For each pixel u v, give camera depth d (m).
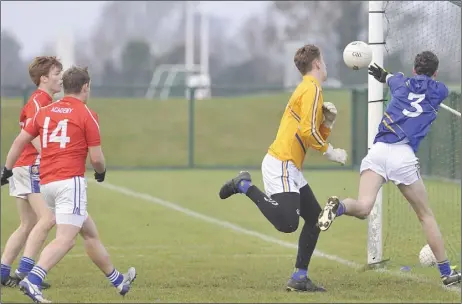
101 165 27.42
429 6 41.12
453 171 65.69
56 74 30.88
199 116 103.06
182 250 42.84
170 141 99.25
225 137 99.50
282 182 28.70
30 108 30.34
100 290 29.83
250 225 52.12
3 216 56.19
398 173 29.22
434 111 29.67
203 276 34.41
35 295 26.02
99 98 106.81
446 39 41.38
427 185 65.50
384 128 29.55
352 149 86.25
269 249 43.12
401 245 41.69
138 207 60.62
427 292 29.03
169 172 87.31
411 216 49.72
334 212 27.50
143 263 38.56
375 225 35.56
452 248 41.12
